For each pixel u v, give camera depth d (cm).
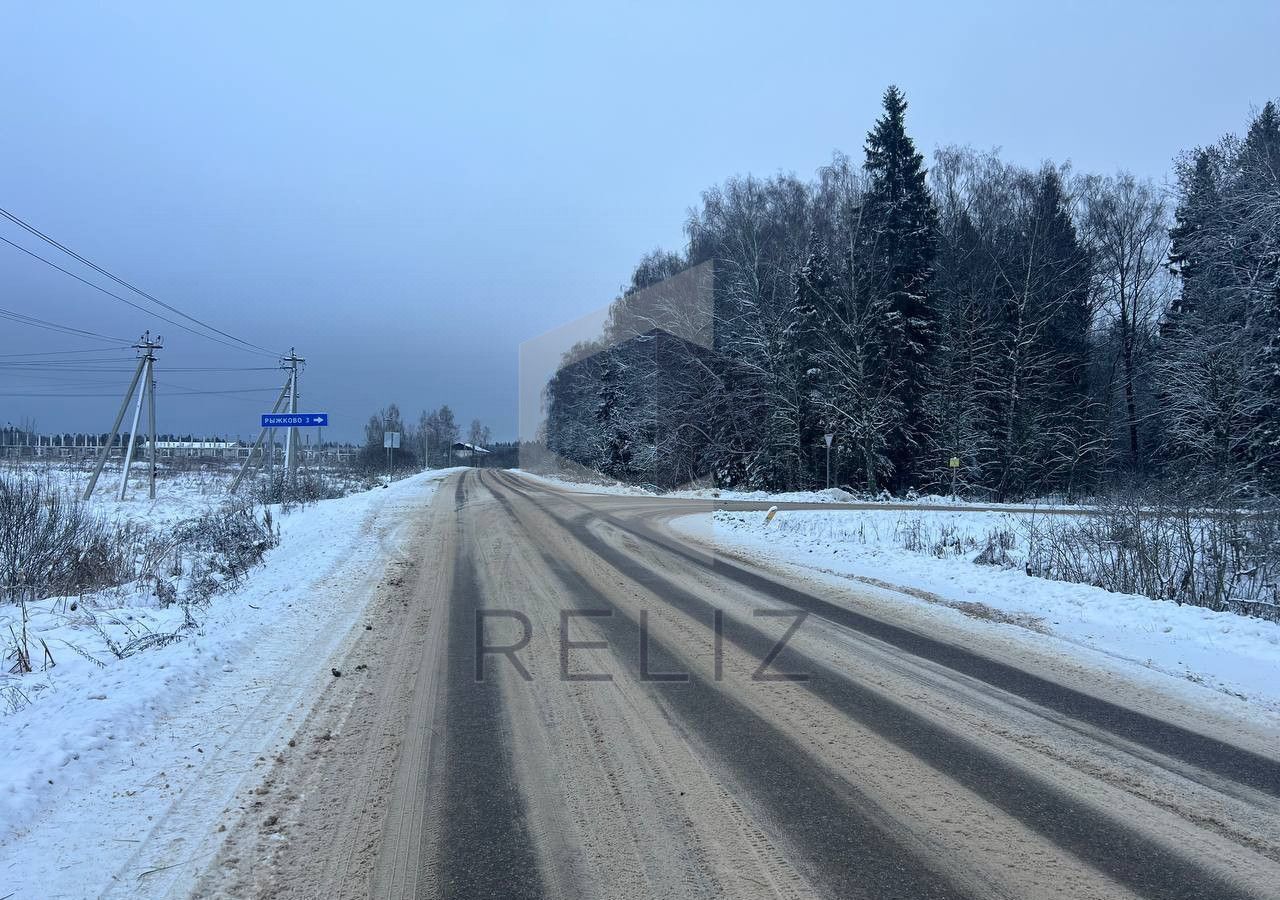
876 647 759
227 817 403
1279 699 603
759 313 3083
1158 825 393
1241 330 2655
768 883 337
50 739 489
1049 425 3897
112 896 329
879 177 3744
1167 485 1464
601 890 332
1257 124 3138
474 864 355
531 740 510
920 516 2139
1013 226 4250
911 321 3647
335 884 339
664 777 450
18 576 1120
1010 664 700
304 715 561
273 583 1127
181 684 619
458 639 786
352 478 4816
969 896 327
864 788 435
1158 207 4462
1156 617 891
